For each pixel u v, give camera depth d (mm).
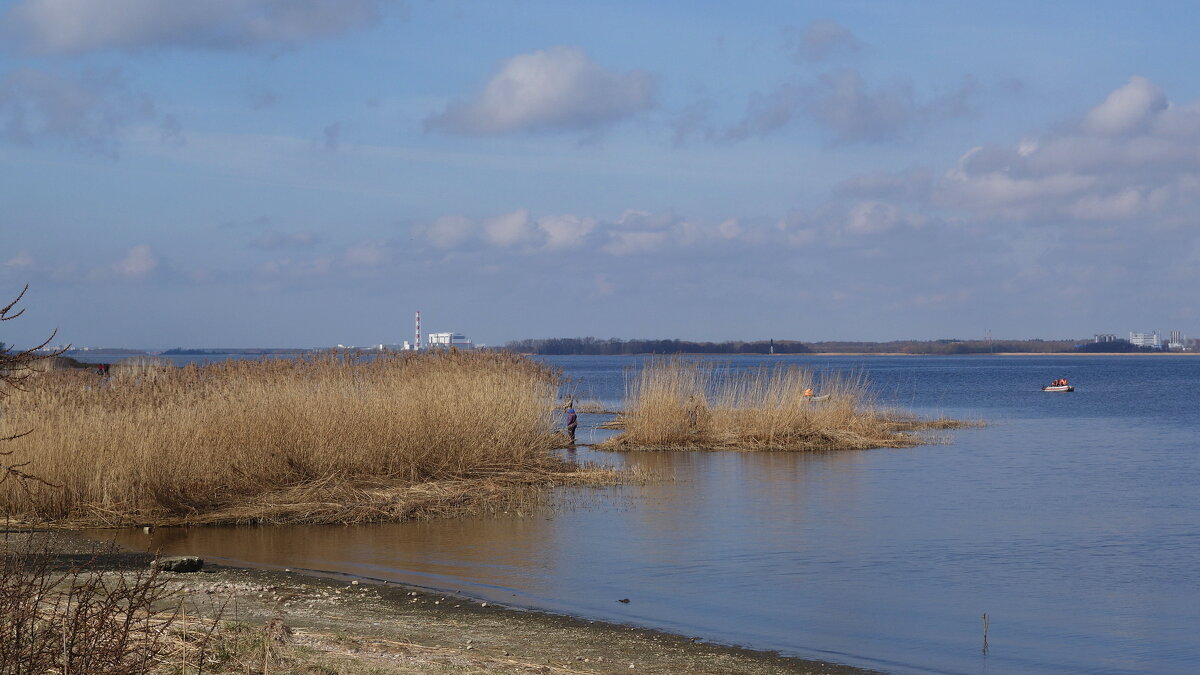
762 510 19500
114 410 20047
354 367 26719
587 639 10898
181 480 18281
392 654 9625
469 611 11977
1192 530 17734
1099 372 135750
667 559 15062
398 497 19188
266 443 19797
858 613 12227
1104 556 15594
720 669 10000
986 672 10117
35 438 17500
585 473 23188
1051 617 12164
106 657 6961
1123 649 10945
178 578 13164
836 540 16625
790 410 31969
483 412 23297
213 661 8320
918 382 96500
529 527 17531
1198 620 12102
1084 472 25844
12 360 6668
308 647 9500
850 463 27516
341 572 14000
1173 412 50844
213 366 26000
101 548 14781
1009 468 26625
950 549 16016
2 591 6855
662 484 22969
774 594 13094
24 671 6629
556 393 28469
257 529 17188
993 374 126062
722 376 37375
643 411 31328
